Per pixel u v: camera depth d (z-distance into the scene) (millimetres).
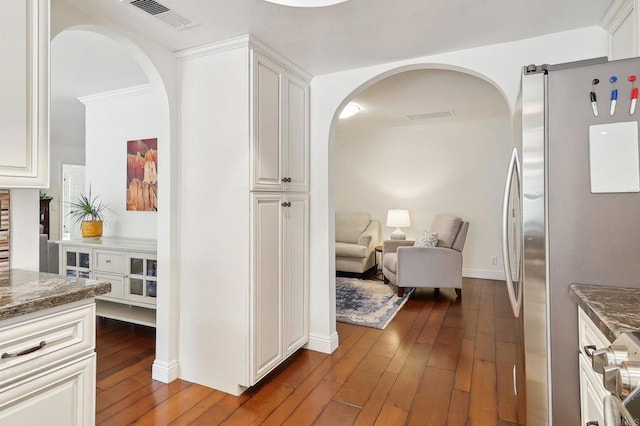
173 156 2303
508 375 2361
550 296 1340
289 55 2359
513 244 1717
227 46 2141
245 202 2125
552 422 1338
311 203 2785
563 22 1913
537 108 1352
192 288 2301
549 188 1335
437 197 5457
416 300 4055
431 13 1819
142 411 1978
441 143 5406
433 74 3221
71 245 3201
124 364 2541
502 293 4340
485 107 4402
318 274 2758
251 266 2119
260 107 2182
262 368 2209
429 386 2234
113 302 3344
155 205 3346
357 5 1750
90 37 2275
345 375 2375
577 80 1296
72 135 5633
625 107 1240
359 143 5984
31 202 1610
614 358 757
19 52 1259
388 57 2396
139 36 2074
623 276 1257
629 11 1613
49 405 1136
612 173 1258
